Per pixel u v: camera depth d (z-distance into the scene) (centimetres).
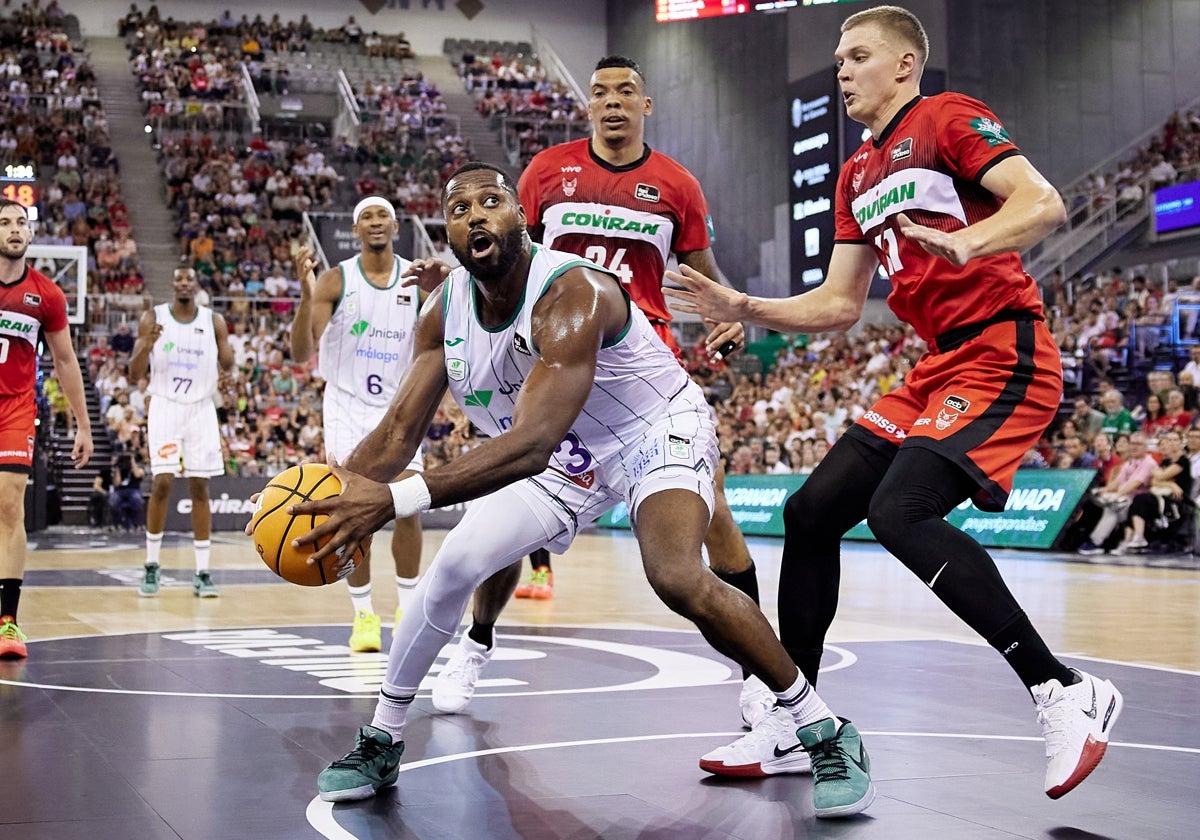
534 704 377
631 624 607
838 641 535
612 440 283
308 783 269
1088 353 1500
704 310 315
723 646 259
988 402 273
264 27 2597
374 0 2702
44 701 370
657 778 280
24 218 487
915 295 292
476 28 2748
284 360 1872
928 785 272
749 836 232
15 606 477
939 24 1898
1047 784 248
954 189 282
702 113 2330
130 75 2489
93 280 1925
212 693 387
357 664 455
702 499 271
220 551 1205
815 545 298
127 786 263
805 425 1547
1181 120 1927
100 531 1585
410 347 543
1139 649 514
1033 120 1948
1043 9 1955
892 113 297
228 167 2269
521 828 235
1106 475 1179
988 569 257
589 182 398
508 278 255
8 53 2362
